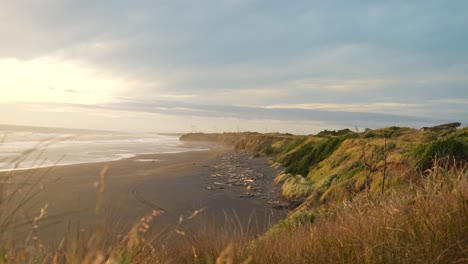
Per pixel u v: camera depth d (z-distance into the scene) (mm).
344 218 5008
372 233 3795
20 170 19891
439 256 2973
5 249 2051
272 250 3975
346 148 26500
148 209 18312
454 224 3412
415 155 14547
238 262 3695
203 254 4141
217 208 19391
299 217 8680
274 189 25328
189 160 50656
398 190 5918
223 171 36781
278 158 43656
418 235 3525
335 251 3715
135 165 41438
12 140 73938
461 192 3873
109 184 26531
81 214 14883
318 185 20953
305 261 3660
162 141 133750
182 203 20625
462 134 15516
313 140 39062
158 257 3646
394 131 34625
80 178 28938
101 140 108938
